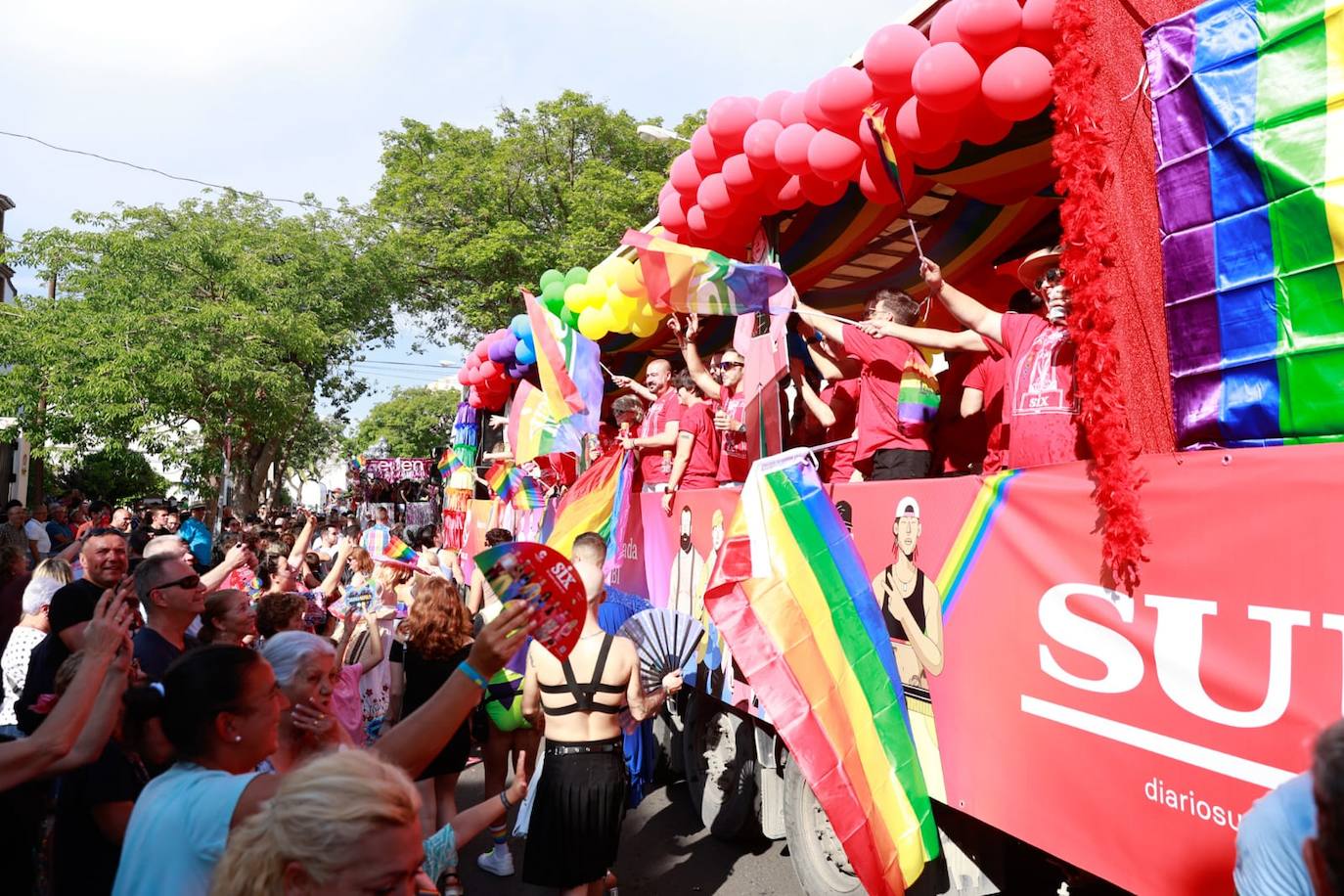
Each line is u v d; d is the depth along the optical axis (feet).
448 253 87.76
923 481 12.20
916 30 12.16
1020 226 21.24
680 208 18.39
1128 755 8.68
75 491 74.59
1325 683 6.92
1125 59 9.41
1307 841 4.37
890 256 22.98
